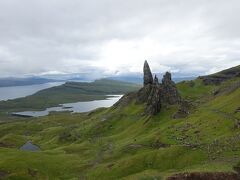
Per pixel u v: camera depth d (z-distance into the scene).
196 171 96.62
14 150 181.12
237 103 174.62
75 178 135.25
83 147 193.00
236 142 123.38
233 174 92.94
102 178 129.62
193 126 163.75
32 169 143.50
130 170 129.62
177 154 129.38
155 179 106.38
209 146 127.62
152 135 171.00
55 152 183.00
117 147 173.12
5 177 134.25
